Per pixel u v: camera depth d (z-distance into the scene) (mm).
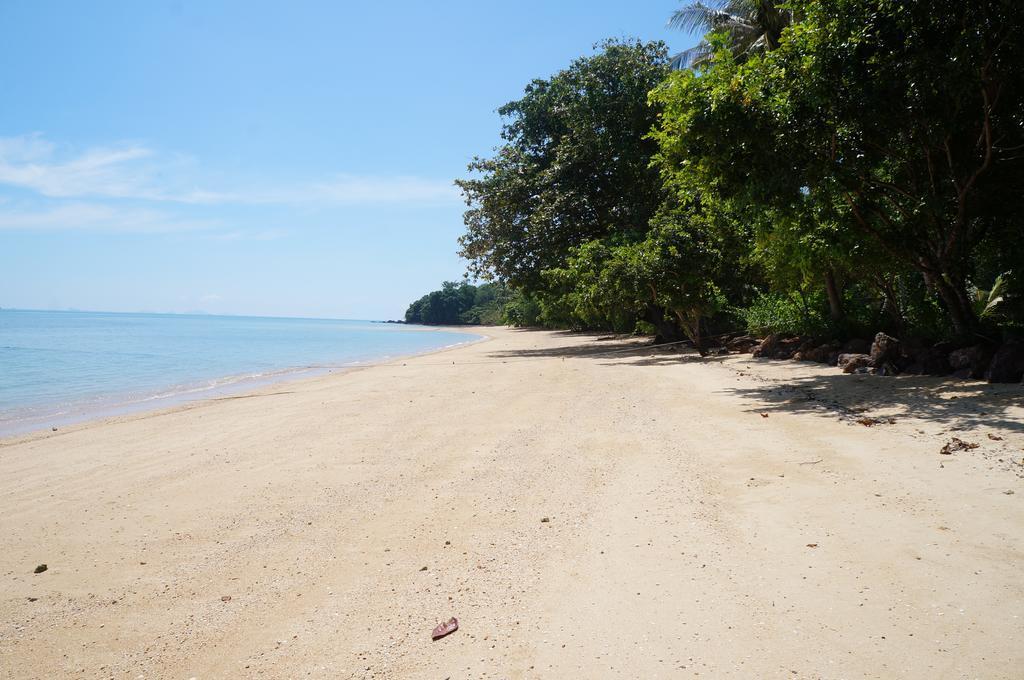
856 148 12047
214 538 5379
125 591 4363
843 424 8336
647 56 33469
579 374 18031
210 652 3484
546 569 4363
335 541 5156
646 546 4648
